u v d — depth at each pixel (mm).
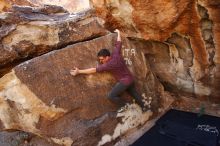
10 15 3975
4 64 3883
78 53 3893
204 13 3842
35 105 3486
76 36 4262
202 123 4312
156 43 4676
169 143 3988
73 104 3736
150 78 4715
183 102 4922
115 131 4102
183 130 4156
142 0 4059
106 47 4160
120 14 4512
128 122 4262
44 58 3611
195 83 4645
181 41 4367
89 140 3832
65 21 4199
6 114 3660
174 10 3959
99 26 4508
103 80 4031
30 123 3568
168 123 4348
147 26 4344
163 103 4836
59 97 3631
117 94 3973
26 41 3996
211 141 3881
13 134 4121
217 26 3844
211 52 4160
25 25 4051
